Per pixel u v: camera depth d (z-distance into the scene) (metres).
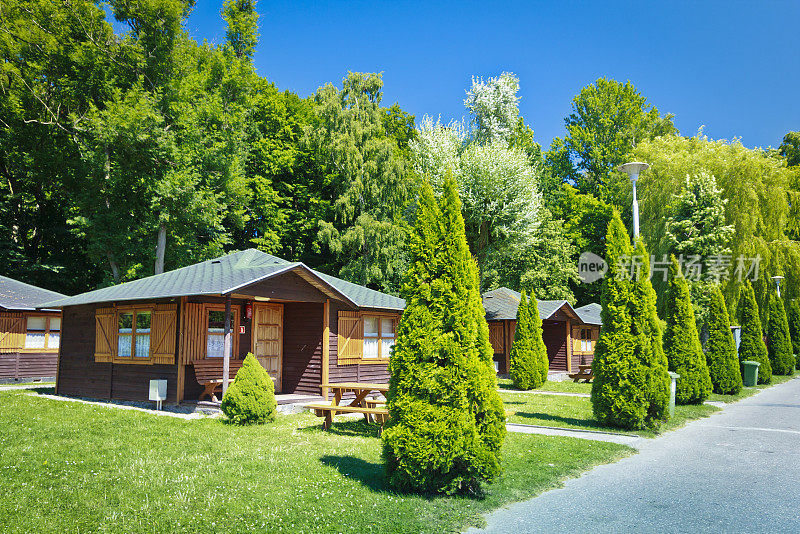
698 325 25.34
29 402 16.34
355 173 37.50
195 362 15.16
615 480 8.25
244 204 33.94
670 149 29.02
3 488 7.19
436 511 6.53
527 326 23.67
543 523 6.25
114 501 6.77
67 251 36.22
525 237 28.78
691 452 10.37
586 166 52.94
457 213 7.73
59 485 7.43
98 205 30.48
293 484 7.55
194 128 30.69
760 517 6.48
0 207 32.81
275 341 17.67
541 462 9.19
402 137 46.38
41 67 29.77
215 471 8.23
